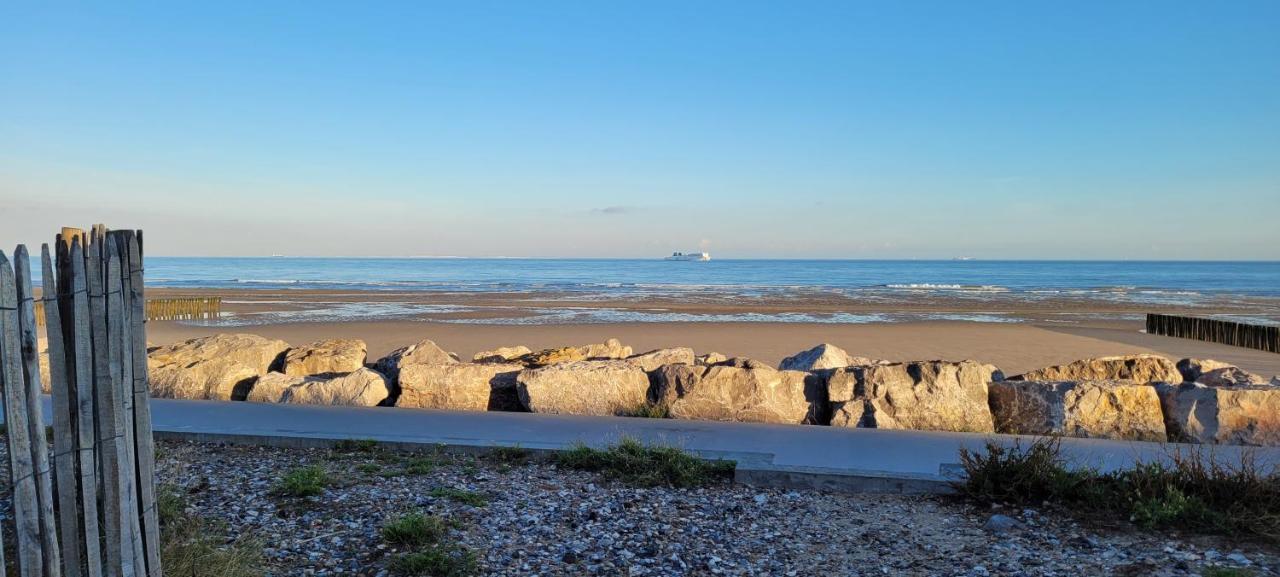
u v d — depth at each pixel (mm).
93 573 3102
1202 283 81375
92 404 3115
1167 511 5004
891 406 8086
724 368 8508
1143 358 9555
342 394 8727
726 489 5883
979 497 5562
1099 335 24984
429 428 7352
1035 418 7938
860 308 37938
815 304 41000
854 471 5941
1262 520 4930
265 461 6434
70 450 3035
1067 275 116812
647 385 8695
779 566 4461
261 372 10438
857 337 23672
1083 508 5297
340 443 6844
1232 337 22438
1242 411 7316
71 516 3037
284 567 4312
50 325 2916
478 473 6156
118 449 3195
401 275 112125
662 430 7336
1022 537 4891
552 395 8508
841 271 155375
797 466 6078
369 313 33125
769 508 5469
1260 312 36688
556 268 173750
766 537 4914
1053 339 23594
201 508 5211
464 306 37750
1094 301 45188
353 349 10750
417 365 9008
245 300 42188
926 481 5758
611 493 5715
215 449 6812
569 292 54000
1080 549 4672
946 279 99312
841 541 4859
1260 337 21328
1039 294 54031
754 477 5988
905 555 4633
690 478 5965
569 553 4559
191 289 56812
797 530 5043
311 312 33562
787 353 19750
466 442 6805
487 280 89438
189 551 4230
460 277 103375
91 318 3092
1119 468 5773
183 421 7527
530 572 4320
